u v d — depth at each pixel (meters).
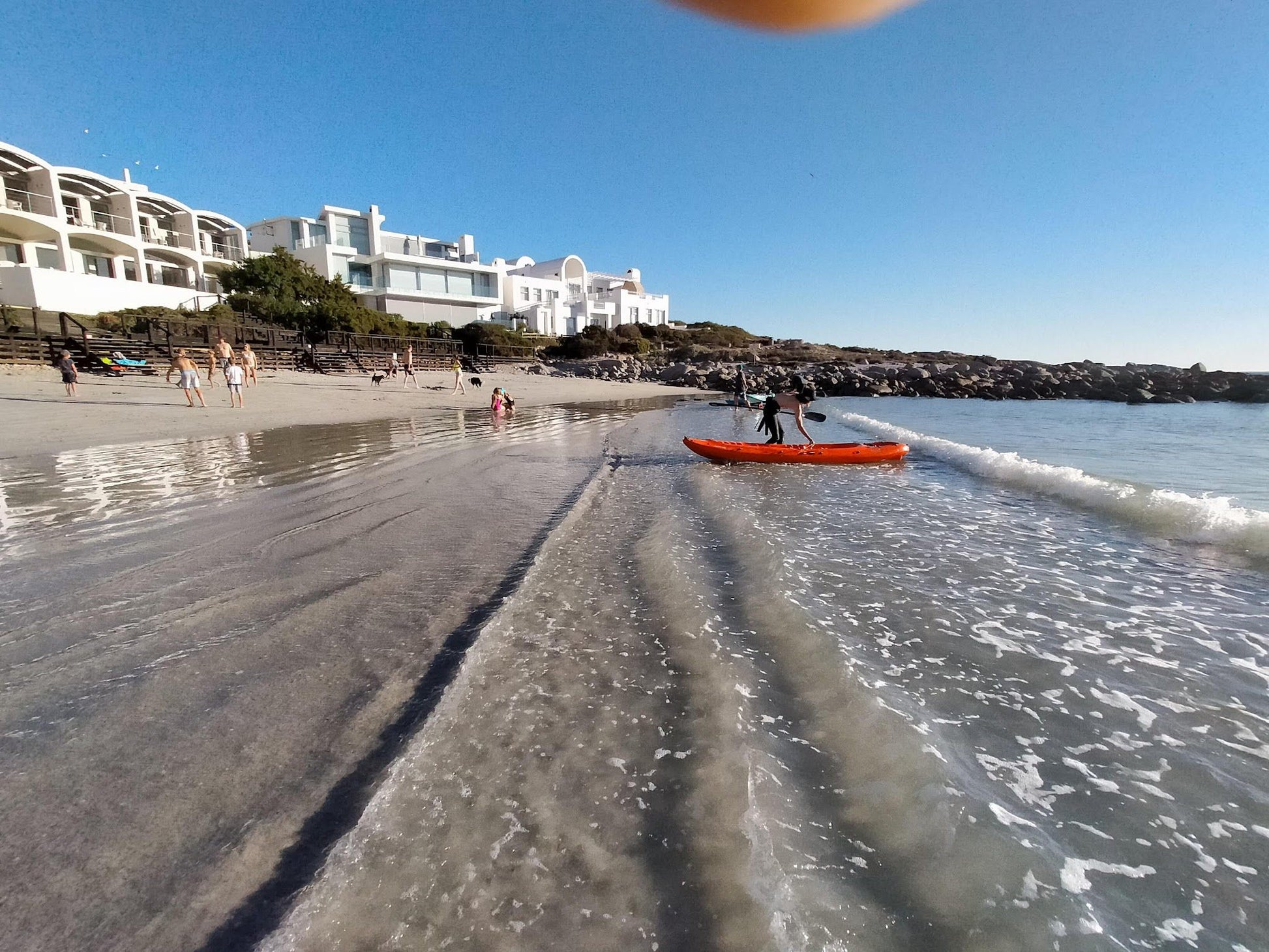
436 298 57.75
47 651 3.20
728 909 1.67
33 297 30.86
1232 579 4.74
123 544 5.15
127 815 1.99
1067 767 2.36
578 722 2.62
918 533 6.12
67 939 1.54
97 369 21.38
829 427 19.33
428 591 4.16
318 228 57.97
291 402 19.23
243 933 1.55
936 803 2.08
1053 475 8.76
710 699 2.80
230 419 14.91
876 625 3.77
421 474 8.90
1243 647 3.50
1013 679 3.09
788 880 1.76
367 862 1.80
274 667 3.04
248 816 1.99
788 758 2.37
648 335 70.12
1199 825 2.04
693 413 24.42
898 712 2.66
